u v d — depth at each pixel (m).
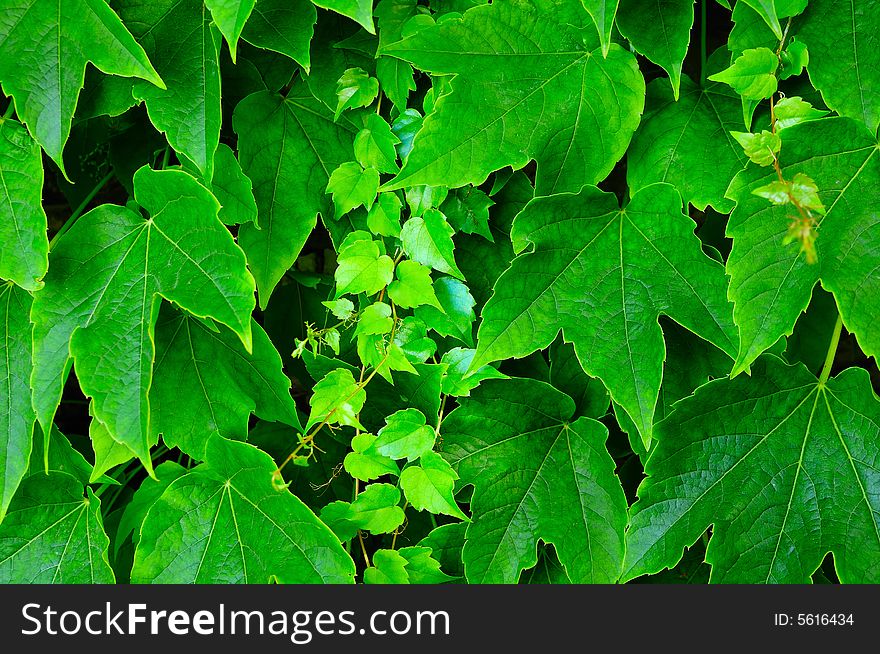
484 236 1.27
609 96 1.12
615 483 1.26
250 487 1.24
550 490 1.29
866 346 1.07
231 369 1.27
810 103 1.12
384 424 1.37
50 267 1.12
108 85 1.13
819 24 1.07
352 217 1.29
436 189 1.22
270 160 1.25
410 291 1.23
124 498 1.52
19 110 1.05
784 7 1.05
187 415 1.27
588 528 1.28
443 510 1.24
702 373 1.27
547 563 1.40
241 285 1.06
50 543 1.28
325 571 1.22
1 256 1.10
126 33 1.04
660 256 1.15
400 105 1.23
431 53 1.09
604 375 1.14
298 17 1.14
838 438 1.20
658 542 1.22
